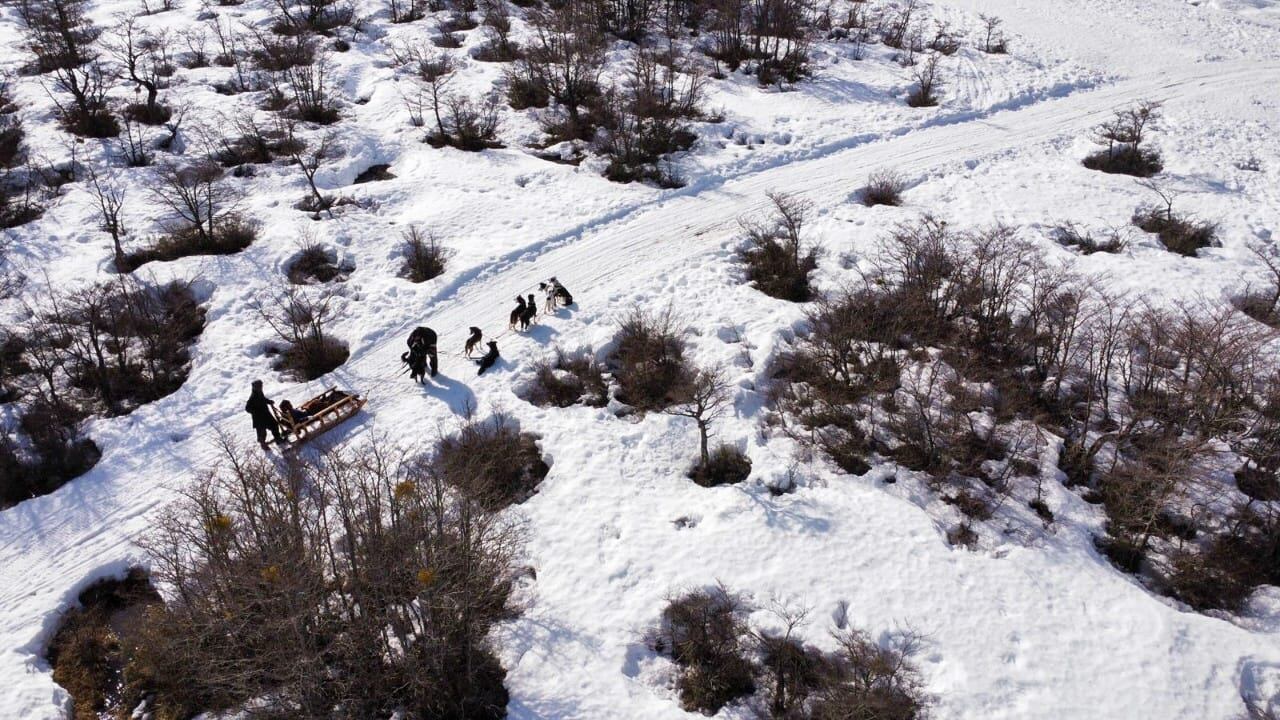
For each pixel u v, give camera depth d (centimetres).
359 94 5638
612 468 2872
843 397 3155
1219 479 2859
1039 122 5416
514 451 2931
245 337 3441
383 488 2641
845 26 6781
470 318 3547
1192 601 2559
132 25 6469
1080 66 6216
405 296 3647
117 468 2855
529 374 3250
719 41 6278
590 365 3312
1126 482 2741
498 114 5294
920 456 2927
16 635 2323
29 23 6178
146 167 4656
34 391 3203
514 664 2278
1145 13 7338
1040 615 2430
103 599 2497
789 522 2678
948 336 3497
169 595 2389
